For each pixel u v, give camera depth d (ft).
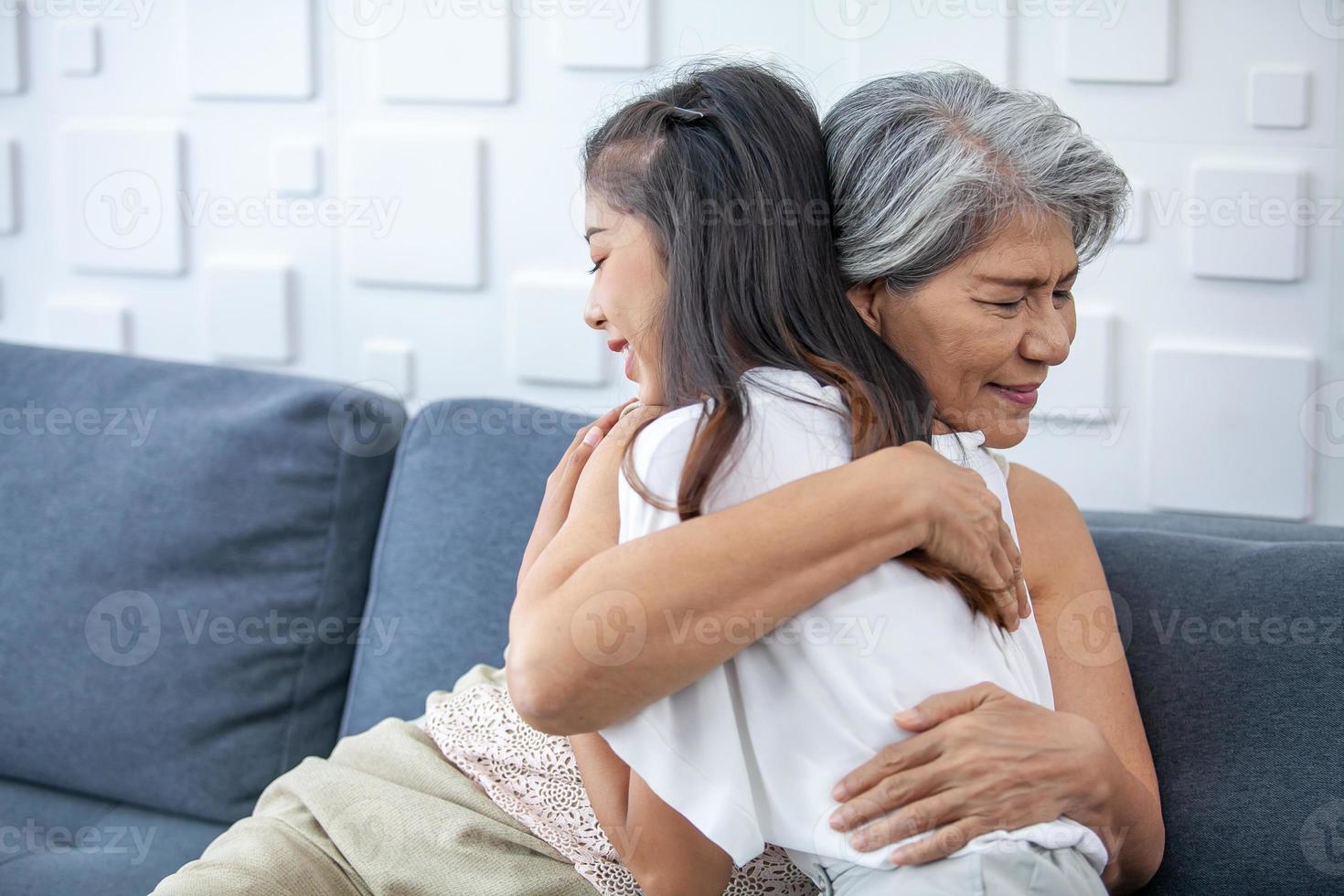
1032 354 3.11
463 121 5.58
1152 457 5.04
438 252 5.65
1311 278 4.84
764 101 3.13
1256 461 4.95
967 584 2.89
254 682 4.79
